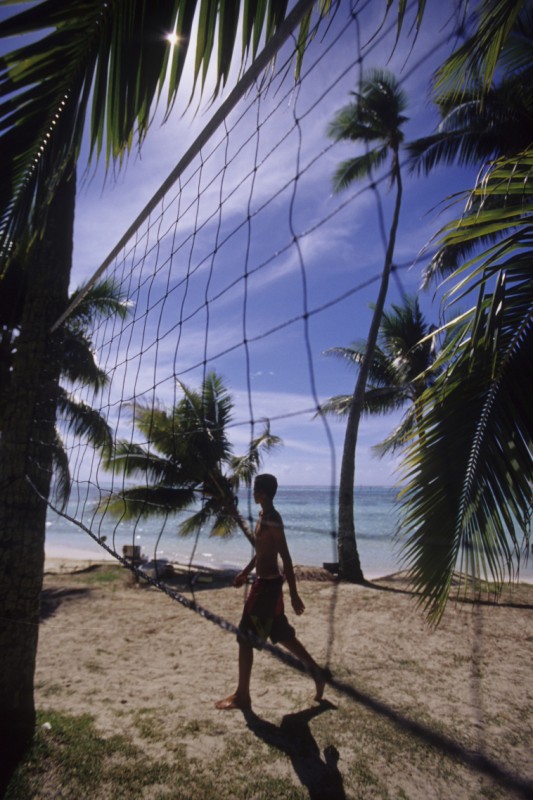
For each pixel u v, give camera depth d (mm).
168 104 1532
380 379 11477
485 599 6023
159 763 2754
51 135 1878
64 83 1758
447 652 4590
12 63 1677
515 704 3436
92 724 3205
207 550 17141
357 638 5086
